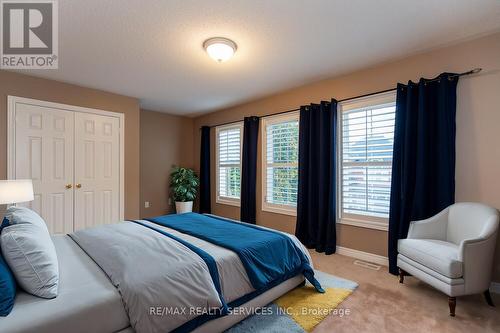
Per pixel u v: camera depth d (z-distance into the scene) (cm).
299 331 172
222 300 158
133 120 425
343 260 309
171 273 145
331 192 330
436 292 227
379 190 303
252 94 415
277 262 204
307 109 363
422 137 258
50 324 107
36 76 332
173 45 253
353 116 328
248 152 455
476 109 239
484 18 210
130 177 420
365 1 188
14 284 121
